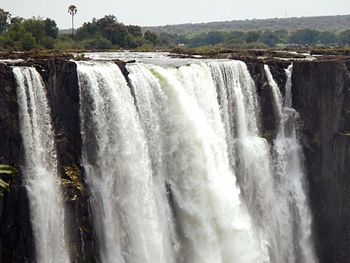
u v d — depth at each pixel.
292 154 63.88
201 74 54.78
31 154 42.59
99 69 46.31
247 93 60.81
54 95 44.66
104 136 46.31
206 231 51.56
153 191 49.12
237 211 53.62
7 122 41.53
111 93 46.38
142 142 48.25
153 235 47.91
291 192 63.44
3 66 41.66
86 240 44.91
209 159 51.91
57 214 43.00
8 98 41.66
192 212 51.19
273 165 62.41
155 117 49.94
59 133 44.62
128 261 47.03
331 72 63.81
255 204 60.59
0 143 41.31
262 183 60.75
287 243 63.00
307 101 64.44
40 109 43.34
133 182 47.41
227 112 58.47
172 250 50.41
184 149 51.12
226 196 52.75
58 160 44.25
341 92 64.12
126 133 47.16
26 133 42.34
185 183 51.22
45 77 44.53
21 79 42.00
